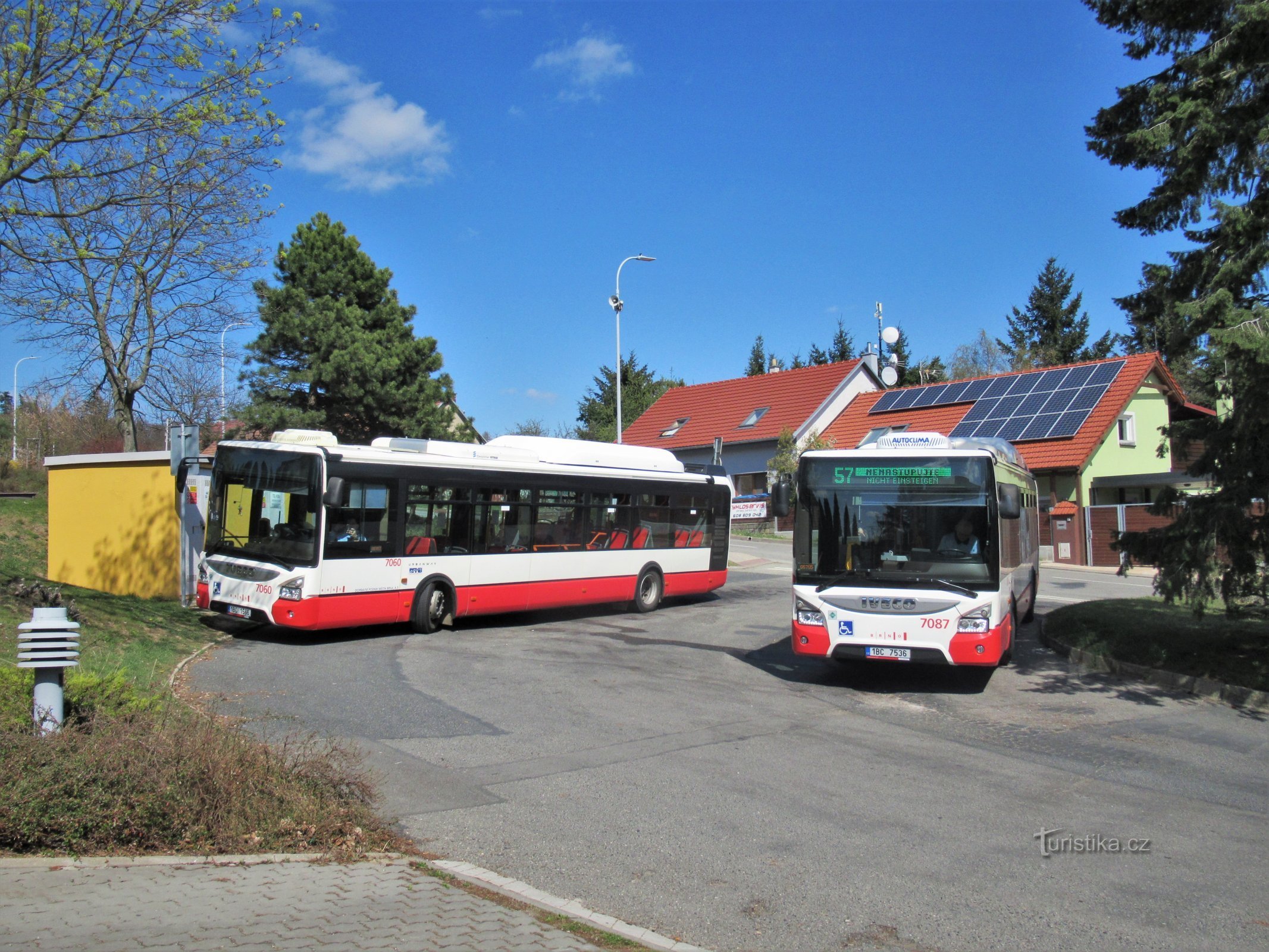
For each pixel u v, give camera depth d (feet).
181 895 14.75
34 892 14.52
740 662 43.73
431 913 14.66
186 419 96.48
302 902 14.82
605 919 15.12
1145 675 39.42
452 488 49.88
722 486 68.64
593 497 58.44
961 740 29.45
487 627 53.31
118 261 44.86
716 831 20.18
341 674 36.83
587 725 30.22
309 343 102.17
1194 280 36.14
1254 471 34.30
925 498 36.06
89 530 59.00
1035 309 217.97
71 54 38.96
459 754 26.14
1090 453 109.50
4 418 160.86
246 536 45.27
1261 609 37.50
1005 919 15.87
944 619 34.99
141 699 21.83
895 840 19.84
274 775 19.15
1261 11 31.30
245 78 42.39
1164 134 34.63
